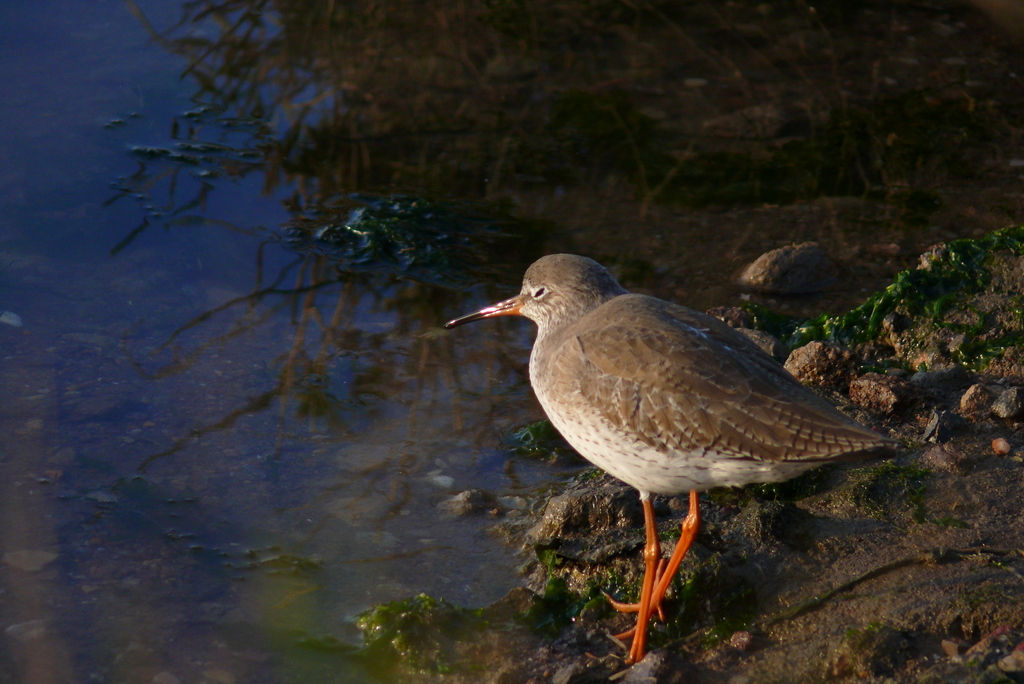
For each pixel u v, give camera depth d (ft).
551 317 30.73
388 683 24.73
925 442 31.42
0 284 40.52
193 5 65.62
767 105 58.18
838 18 68.39
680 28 67.10
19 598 26.30
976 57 63.05
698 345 25.18
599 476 32.68
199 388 35.86
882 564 26.35
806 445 23.04
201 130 53.88
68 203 46.73
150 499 30.42
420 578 28.50
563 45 64.54
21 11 62.69
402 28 65.62
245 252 45.06
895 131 55.47
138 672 24.31
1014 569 25.50
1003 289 38.01
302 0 67.92
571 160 53.31
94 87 55.98
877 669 22.82
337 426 34.71
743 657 24.17
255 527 29.86
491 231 47.57
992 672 21.67
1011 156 53.06
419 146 54.13
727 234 47.32
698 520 25.66
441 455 33.76
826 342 35.68
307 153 53.01
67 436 32.65
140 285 41.88
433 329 40.86
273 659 25.21
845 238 46.62
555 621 26.81
